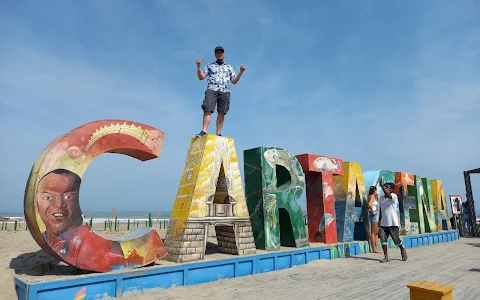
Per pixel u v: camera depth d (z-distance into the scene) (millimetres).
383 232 9398
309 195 10875
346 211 10984
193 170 7777
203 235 7223
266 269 7891
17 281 5262
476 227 17734
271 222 8875
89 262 5598
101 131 6125
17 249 8984
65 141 5691
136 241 6203
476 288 6266
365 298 5602
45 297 4855
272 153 9336
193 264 6566
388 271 7906
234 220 7867
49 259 7578
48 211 5344
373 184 12180
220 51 8633
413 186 14484
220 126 8570
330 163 10984
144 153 6711
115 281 5559
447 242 14883
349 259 9656
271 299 5527
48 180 5418
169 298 5527
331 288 6262
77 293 5168
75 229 5574
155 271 6012
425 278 7129
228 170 8078
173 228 7438
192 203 7215
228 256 7594
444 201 16906
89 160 5926
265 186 8945
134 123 6566
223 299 5520
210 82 8484
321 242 10367
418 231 14117
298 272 7773
